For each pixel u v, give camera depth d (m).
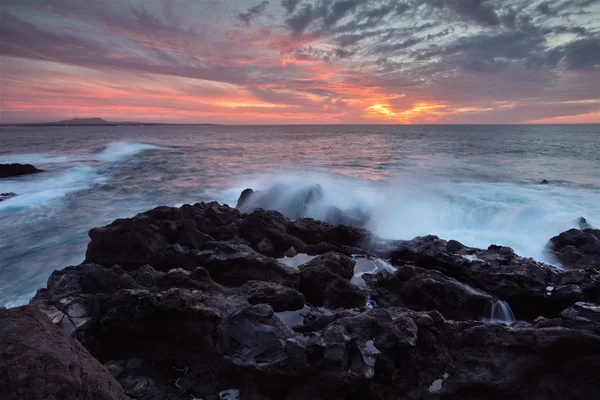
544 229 15.59
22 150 57.81
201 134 128.00
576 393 6.54
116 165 39.75
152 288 8.93
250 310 7.55
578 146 54.56
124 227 11.77
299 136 108.69
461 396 6.72
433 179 28.08
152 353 7.76
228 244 11.49
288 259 12.77
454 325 7.66
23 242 15.87
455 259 10.98
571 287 9.06
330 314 8.27
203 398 6.82
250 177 31.30
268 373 6.73
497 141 69.00
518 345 6.93
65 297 8.42
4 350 3.93
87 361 4.52
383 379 6.83
